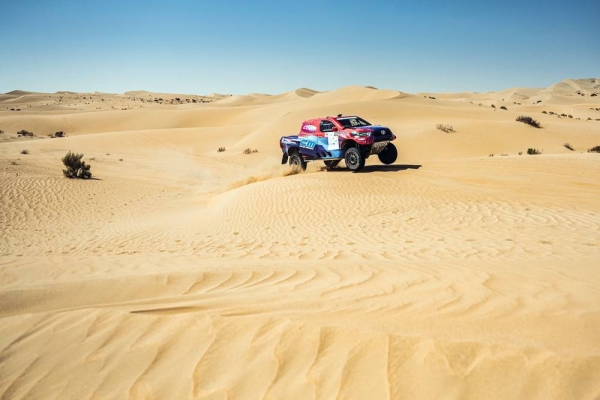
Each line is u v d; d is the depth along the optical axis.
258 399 2.21
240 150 43.59
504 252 5.87
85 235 11.95
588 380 2.01
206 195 19.91
